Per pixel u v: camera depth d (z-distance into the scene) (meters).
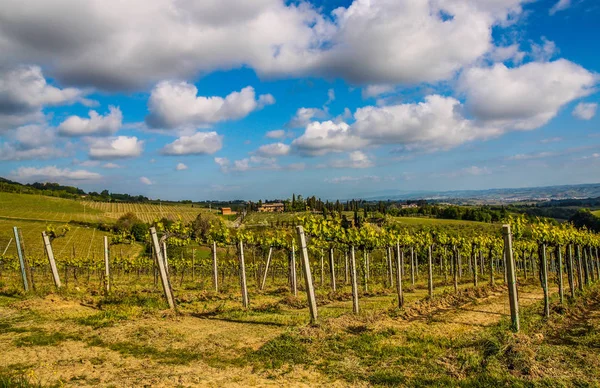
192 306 14.25
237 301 16.53
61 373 6.73
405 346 8.87
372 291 20.95
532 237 15.57
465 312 13.93
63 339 8.78
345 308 14.92
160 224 16.33
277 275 38.97
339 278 33.66
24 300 12.93
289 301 16.00
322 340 9.10
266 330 10.34
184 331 10.02
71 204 102.56
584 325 11.82
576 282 26.44
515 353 7.95
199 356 8.03
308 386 6.62
